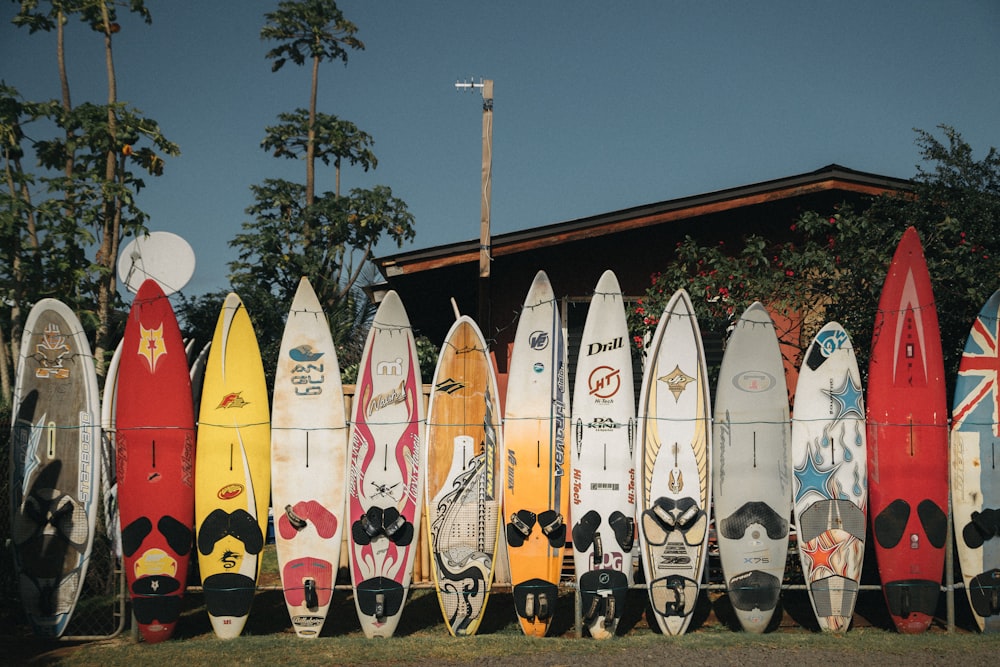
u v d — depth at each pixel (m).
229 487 6.47
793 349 9.28
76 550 6.30
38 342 6.48
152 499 6.34
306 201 19.52
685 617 6.41
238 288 14.82
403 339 6.78
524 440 6.68
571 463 6.63
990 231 8.55
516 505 6.57
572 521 6.55
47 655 5.78
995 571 6.48
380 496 6.52
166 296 6.61
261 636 6.28
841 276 7.98
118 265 7.65
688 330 6.84
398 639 6.14
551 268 10.03
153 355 6.52
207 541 6.38
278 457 6.53
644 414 6.66
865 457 6.66
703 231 9.99
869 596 7.46
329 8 20.00
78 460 6.40
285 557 6.40
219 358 6.64
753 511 6.59
